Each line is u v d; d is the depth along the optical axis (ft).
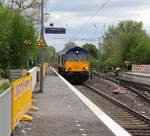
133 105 58.49
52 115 36.01
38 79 89.76
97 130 28.50
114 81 113.70
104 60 282.77
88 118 34.24
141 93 75.46
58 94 58.13
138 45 188.55
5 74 100.27
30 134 26.61
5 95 21.81
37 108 39.86
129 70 183.21
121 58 207.00
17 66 101.30
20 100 29.71
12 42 98.48
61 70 127.65
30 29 103.04
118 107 52.01
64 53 111.45
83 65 110.52
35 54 110.32
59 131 27.96
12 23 99.14
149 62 185.06
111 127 29.66
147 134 32.01
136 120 40.27
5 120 21.91
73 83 115.85
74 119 33.65
